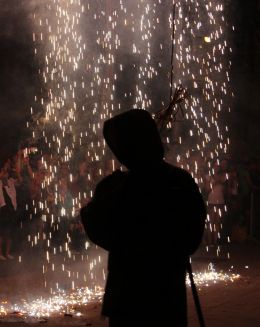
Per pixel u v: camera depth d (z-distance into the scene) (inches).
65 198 556.1
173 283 160.2
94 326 325.7
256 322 338.0
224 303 384.8
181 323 159.9
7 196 522.0
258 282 462.9
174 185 163.2
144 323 157.9
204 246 665.0
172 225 160.7
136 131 164.2
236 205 712.4
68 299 395.2
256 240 698.8
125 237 161.5
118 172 169.6
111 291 161.5
